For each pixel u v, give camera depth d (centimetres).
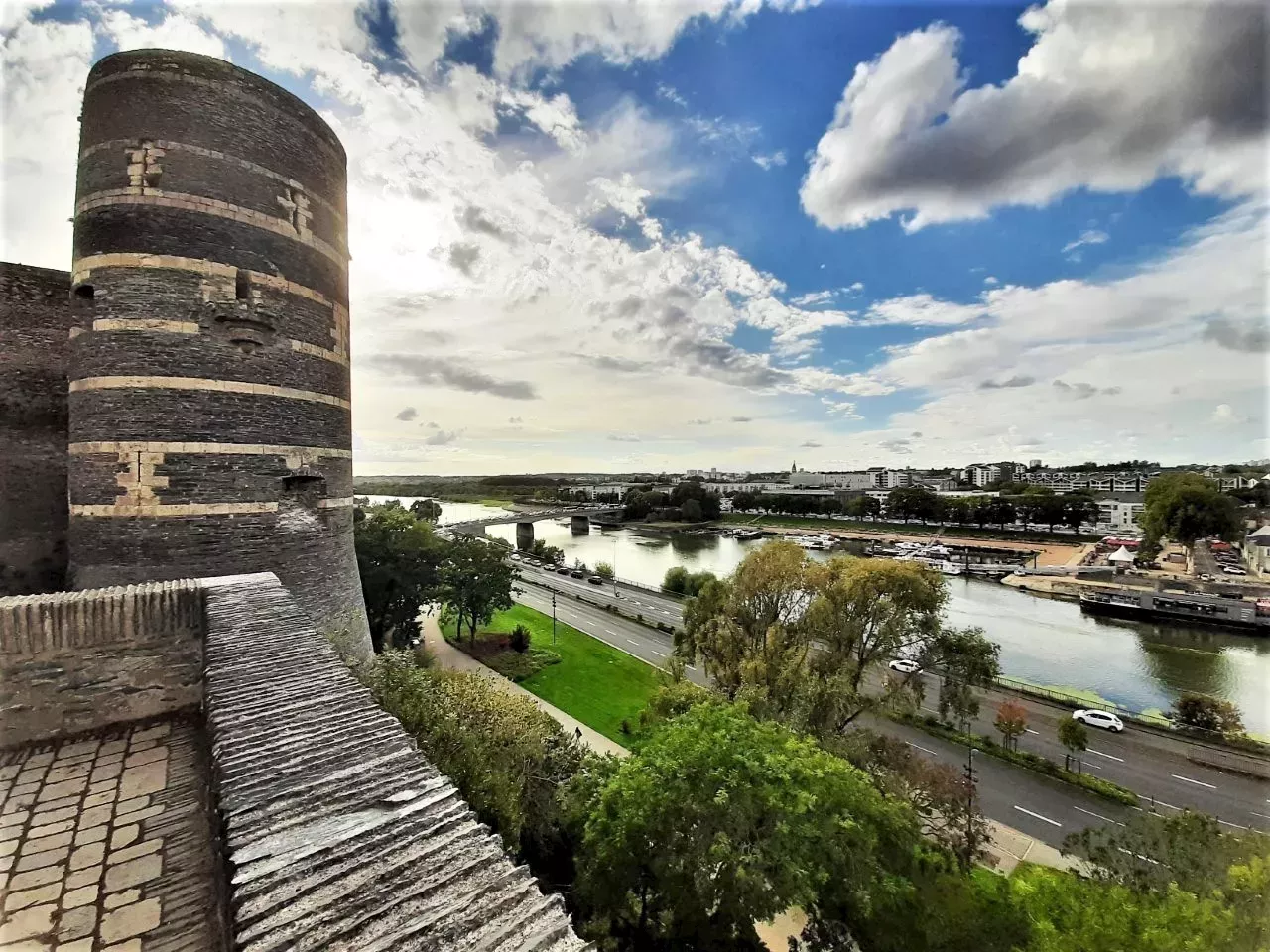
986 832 2650
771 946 1922
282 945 378
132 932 683
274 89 2048
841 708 2900
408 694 1647
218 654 909
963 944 1513
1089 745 3766
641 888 1706
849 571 3216
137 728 1227
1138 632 6744
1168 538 10238
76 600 1211
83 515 1808
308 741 634
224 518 1881
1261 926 1246
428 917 413
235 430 1908
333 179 2311
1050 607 7994
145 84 1839
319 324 2181
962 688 3197
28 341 2158
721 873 1438
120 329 1783
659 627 6216
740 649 3291
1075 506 14462
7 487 2116
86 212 1850
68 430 1992
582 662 4981
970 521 16088
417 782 569
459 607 5194
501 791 1716
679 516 19362
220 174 1903
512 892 446
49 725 1174
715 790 1478
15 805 951
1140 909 1384
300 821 500
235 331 1916
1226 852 1723
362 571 4194
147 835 872
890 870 1617
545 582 8762
